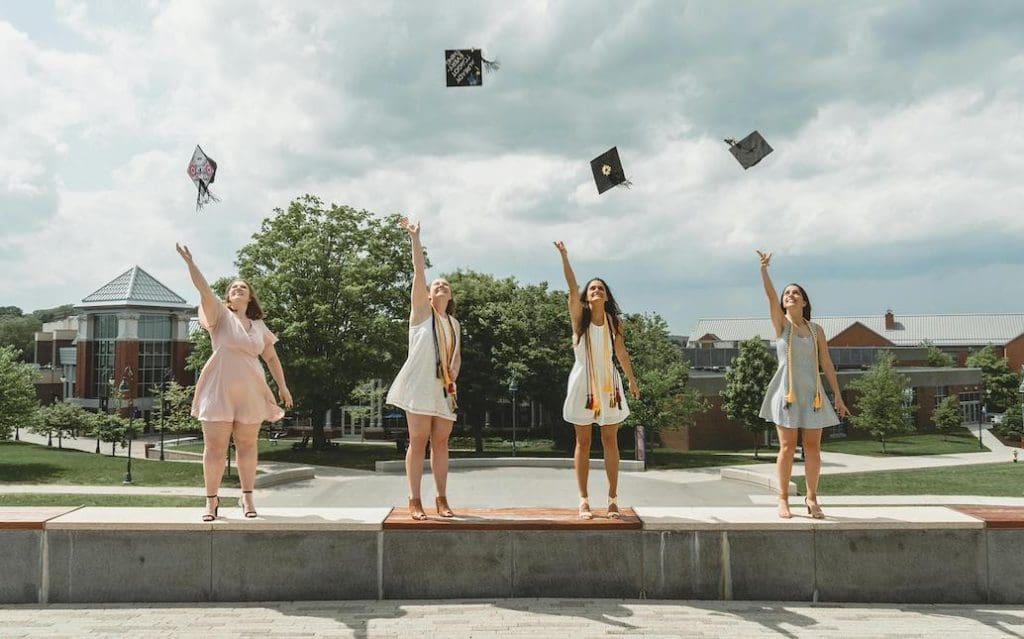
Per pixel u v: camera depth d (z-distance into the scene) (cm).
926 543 628
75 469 3173
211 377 635
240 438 647
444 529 626
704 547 627
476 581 626
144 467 3303
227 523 624
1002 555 627
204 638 516
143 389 6938
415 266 641
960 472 3145
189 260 621
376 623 549
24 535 623
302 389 3766
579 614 573
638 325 4291
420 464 646
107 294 7012
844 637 523
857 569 626
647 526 628
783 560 627
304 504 2261
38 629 538
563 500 2244
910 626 552
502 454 4394
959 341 10881
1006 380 7600
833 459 4094
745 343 4169
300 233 4069
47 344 9331
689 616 571
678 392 4041
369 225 4312
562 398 4447
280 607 597
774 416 662
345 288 3822
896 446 5069
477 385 4300
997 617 579
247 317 664
